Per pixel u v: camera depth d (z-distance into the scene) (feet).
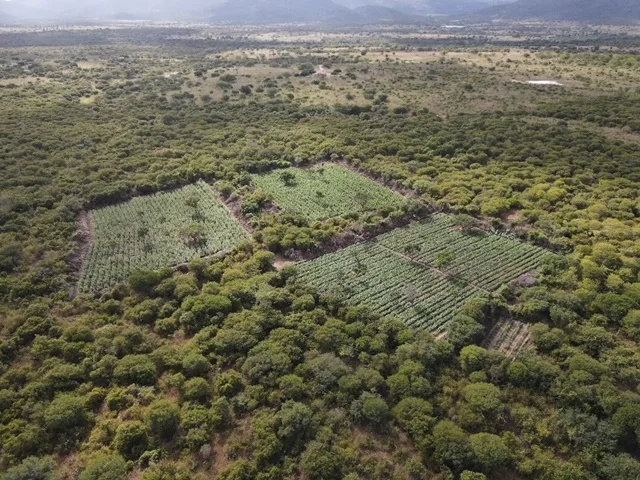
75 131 469.98
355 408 168.76
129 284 247.50
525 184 351.67
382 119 531.91
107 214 333.21
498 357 189.47
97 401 177.37
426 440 155.53
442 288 247.91
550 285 241.35
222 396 176.24
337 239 296.10
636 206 306.14
